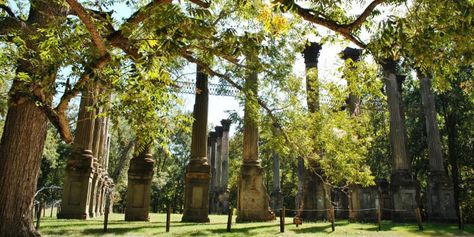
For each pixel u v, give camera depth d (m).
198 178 22.86
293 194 59.88
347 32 8.02
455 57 7.79
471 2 6.00
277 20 11.06
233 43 6.31
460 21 6.60
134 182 22.25
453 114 32.97
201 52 10.88
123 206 61.03
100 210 31.08
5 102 9.13
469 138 33.91
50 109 8.42
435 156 28.38
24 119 9.94
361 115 23.25
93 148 26.62
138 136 10.45
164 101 9.29
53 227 15.62
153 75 7.22
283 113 16.64
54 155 46.22
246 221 22.59
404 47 7.23
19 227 9.62
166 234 14.70
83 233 14.33
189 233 15.09
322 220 23.98
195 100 24.16
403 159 26.88
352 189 26.17
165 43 5.82
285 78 15.66
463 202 31.44
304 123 17.14
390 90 28.28
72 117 24.89
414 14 7.83
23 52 8.23
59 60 7.61
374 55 7.86
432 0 6.91
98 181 28.88
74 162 21.75
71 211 21.17
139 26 7.21
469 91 20.72
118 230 15.43
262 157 52.22
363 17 7.89
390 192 27.12
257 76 15.23
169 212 15.83
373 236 15.66
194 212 22.38
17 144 9.83
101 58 7.37
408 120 37.03
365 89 11.48
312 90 18.59
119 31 7.59
